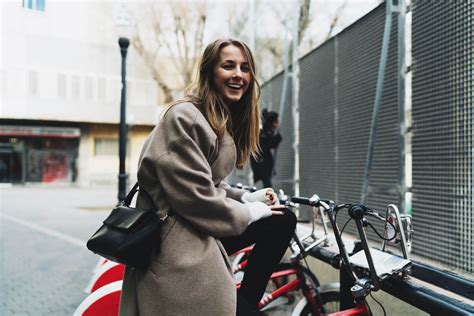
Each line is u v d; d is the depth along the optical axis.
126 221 1.57
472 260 2.73
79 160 28.97
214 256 1.60
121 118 7.93
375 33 3.96
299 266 2.77
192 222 1.58
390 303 2.83
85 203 16.03
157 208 1.63
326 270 3.71
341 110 4.57
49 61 26.22
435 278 2.10
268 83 7.15
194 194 1.54
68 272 5.21
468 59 2.78
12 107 25.84
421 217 3.24
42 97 26.36
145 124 29.00
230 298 1.58
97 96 27.53
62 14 22.00
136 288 1.63
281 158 6.36
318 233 3.49
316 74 5.23
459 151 2.86
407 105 3.45
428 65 3.19
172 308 1.53
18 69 25.70
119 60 27.39
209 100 1.73
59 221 10.52
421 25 3.28
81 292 4.34
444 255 2.99
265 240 1.88
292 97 5.92
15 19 23.22
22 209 13.60
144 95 28.38
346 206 2.04
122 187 7.85
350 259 2.17
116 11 8.15
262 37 7.42
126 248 1.50
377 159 3.84
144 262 1.53
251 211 1.71
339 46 4.65
